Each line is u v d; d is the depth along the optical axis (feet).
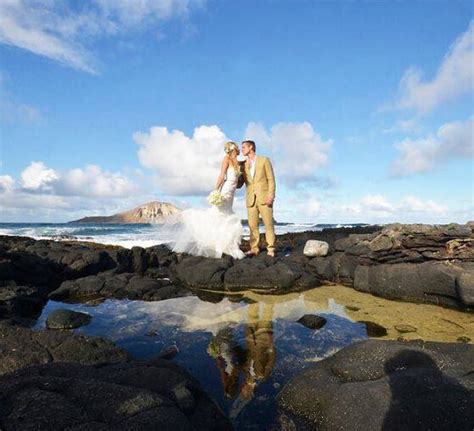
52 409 7.43
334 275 26.18
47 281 28.55
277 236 49.65
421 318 17.70
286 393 10.30
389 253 23.29
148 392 8.48
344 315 18.25
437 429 7.77
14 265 26.94
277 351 13.64
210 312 18.98
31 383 8.60
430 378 9.30
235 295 22.82
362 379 10.13
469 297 18.44
